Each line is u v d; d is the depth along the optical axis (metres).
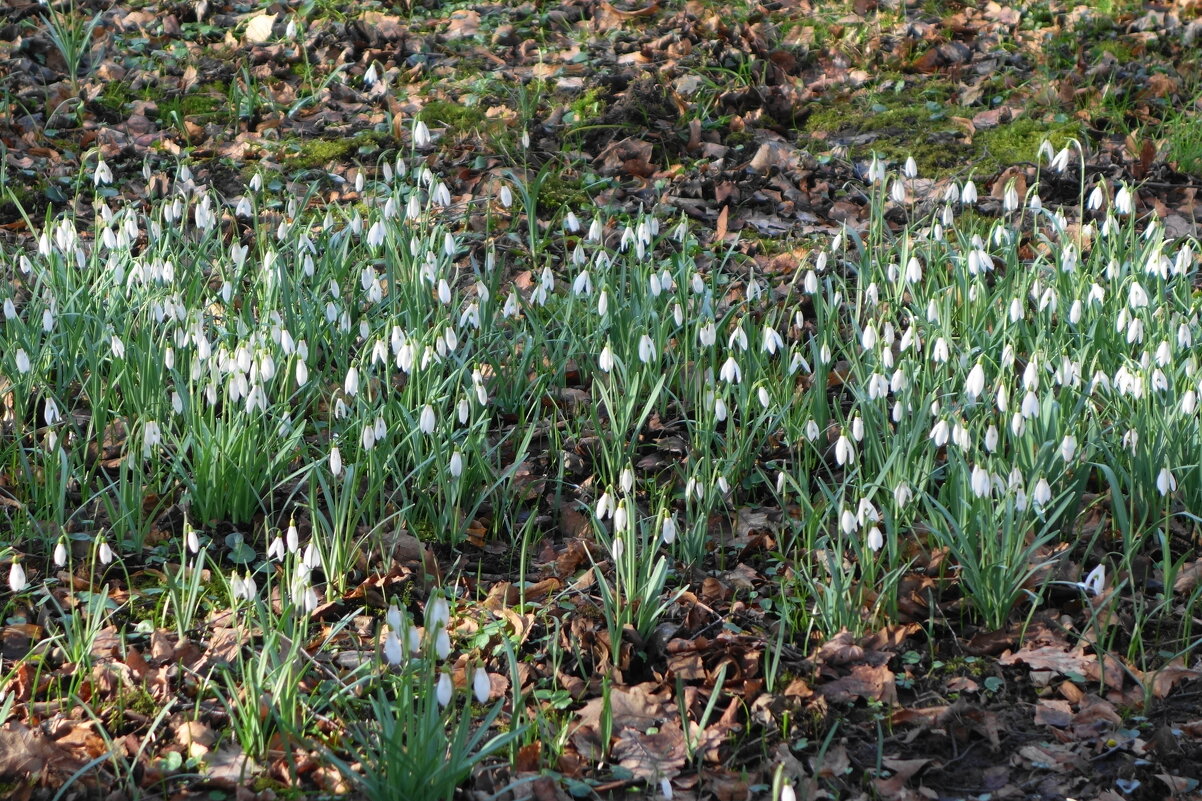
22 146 7.37
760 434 5.04
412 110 8.02
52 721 3.42
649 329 5.27
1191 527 4.44
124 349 4.76
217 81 8.38
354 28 8.95
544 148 7.61
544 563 4.35
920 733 3.51
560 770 3.32
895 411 4.28
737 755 3.42
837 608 3.84
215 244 6.22
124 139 7.57
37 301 5.19
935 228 5.62
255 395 4.33
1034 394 3.98
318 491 4.67
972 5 9.88
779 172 7.41
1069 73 8.67
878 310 5.46
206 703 3.53
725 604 4.10
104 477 4.71
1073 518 4.30
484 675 2.98
